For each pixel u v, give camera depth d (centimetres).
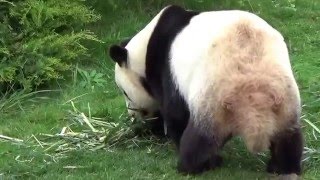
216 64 1023
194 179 1102
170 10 1202
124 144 1299
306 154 1190
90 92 1595
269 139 1014
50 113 1473
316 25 2078
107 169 1180
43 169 1182
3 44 1591
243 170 1154
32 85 1583
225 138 1035
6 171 1175
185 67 1083
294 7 2233
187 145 1058
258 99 1000
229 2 2081
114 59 1274
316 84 1571
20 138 1363
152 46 1212
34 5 1652
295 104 1024
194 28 1111
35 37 1647
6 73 1530
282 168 1058
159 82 1205
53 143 1319
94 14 1827
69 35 1719
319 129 1323
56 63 1595
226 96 1008
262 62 1016
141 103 1285
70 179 1137
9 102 1518
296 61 1748
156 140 1310
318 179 1120
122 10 1986
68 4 1708
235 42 1030
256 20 1073
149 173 1158
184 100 1089
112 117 1450
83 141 1314
